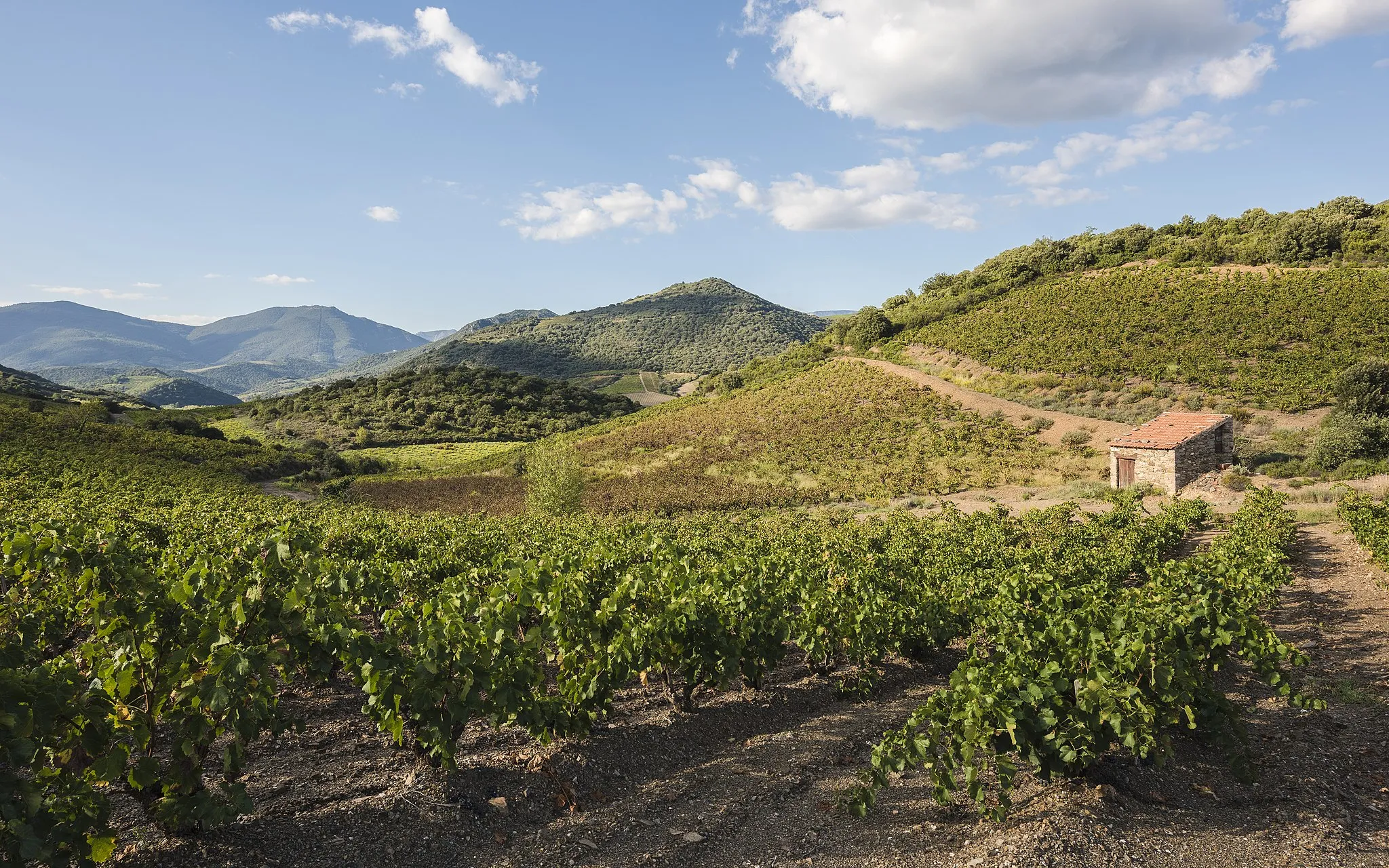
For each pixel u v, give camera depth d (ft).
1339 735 20.58
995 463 126.93
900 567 43.75
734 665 26.30
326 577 25.03
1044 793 17.74
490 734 22.75
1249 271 192.65
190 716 14.69
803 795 19.15
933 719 17.04
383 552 47.34
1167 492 96.53
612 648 23.71
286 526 20.89
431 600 23.21
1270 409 123.44
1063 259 267.59
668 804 18.81
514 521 90.27
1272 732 21.53
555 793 19.06
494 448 279.49
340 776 19.13
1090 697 17.28
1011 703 16.49
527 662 20.01
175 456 176.14
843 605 31.48
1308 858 14.40
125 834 15.02
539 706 20.04
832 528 84.33
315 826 16.14
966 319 220.43
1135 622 19.69
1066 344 175.83
